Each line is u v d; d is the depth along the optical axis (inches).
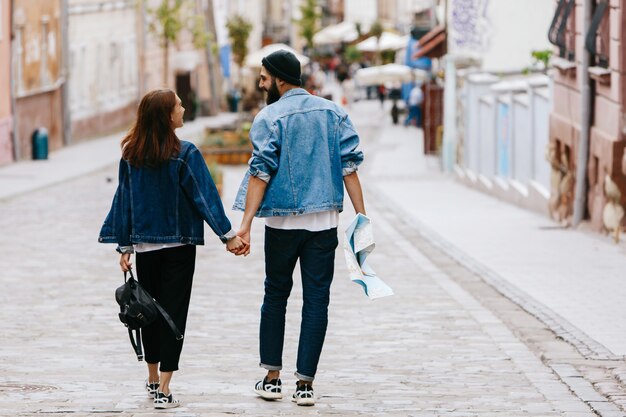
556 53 1077.8
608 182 867.4
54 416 356.5
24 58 2014.0
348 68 5128.0
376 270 751.7
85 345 490.9
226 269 754.8
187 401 381.4
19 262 782.5
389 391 401.7
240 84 4094.5
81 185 1501.0
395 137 2647.6
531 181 1177.4
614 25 877.8
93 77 2564.0
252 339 507.5
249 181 369.4
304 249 373.4
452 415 363.9
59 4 2260.1
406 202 1314.0
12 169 1785.2
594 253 813.9
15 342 497.7
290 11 6845.5
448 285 679.1
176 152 365.4
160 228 364.8
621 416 360.5
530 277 702.5
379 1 5989.2
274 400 382.9
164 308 369.1
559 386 410.0
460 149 1700.3
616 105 874.8
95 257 810.8
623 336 505.4
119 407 370.3
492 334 517.0
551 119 1077.8
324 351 480.1
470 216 1130.0
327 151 371.2
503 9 1845.5
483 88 1523.1
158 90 366.0
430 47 2060.8
